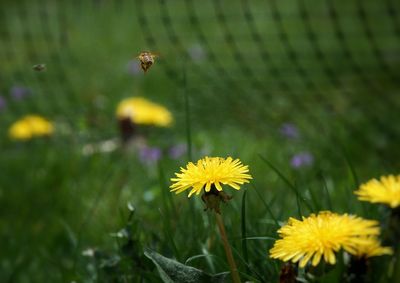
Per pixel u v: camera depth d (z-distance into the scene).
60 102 8.31
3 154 6.52
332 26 12.05
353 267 2.46
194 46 10.89
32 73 9.63
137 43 11.20
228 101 7.86
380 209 3.23
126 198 5.29
